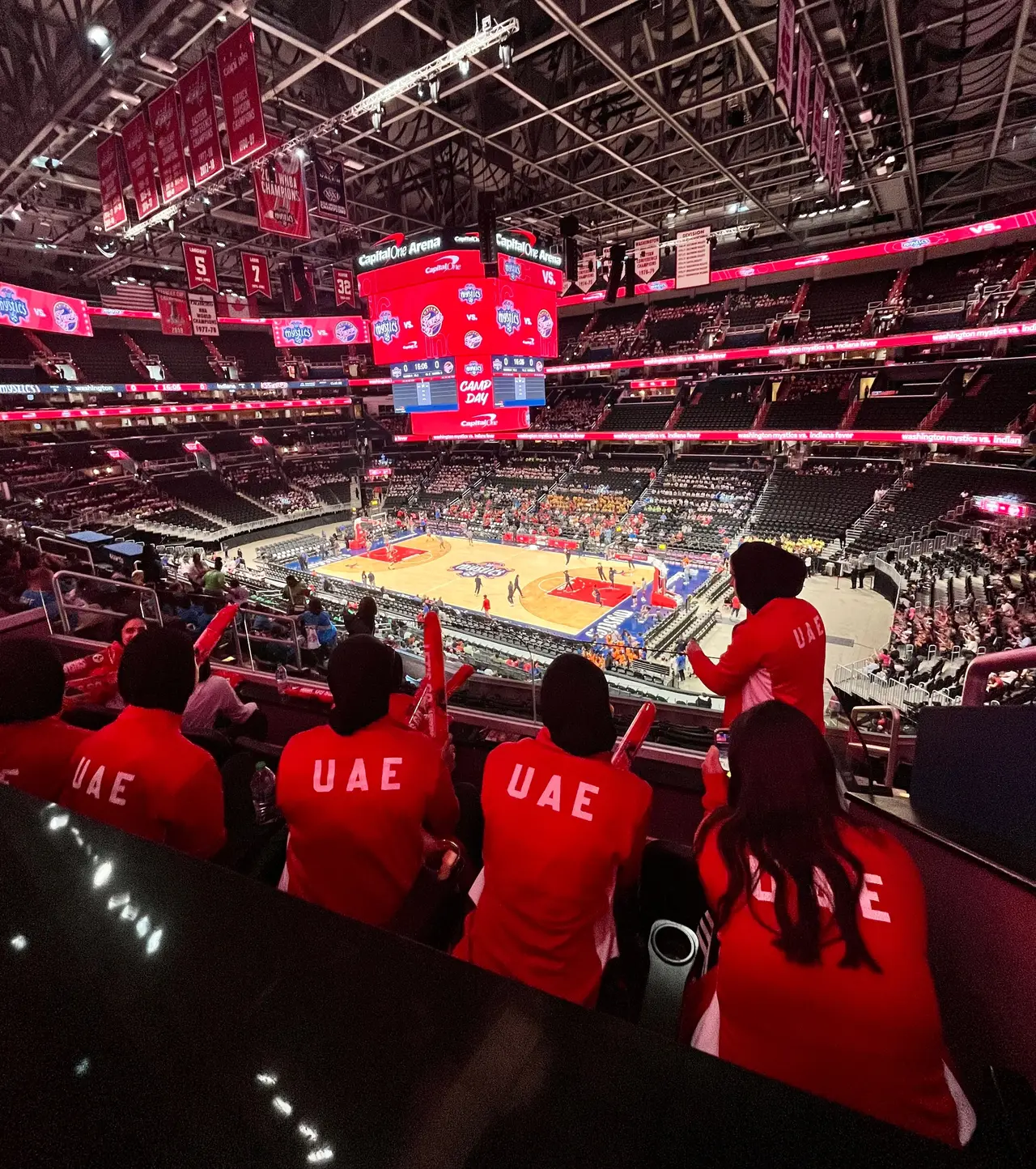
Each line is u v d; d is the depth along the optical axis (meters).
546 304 26.28
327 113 19.03
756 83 17.17
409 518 48.78
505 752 2.27
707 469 42.62
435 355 24.53
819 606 26.02
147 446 48.44
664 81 18.14
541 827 2.01
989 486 30.06
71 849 1.32
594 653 19.70
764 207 29.31
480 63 15.59
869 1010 1.36
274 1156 0.72
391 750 2.25
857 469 37.03
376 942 1.05
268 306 47.69
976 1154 0.74
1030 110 23.09
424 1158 0.70
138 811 2.42
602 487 44.78
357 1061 0.84
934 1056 1.38
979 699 3.57
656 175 26.61
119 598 10.07
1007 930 2.14
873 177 25.00
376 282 25.27
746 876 1.53
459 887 2.71
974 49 16.95
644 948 2.33
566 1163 0.70
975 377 34.56
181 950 1.05
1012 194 33.78
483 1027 0.88
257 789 3.28
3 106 18.83
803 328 41.03
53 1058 0.87
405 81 14.88
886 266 39.81
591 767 2.11
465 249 23.16
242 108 11.97
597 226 35.44
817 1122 0.76
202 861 1.25
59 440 44.16
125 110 17.45
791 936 1.41
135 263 35.59
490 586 32.34
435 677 3.01
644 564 35.19
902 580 24.66
